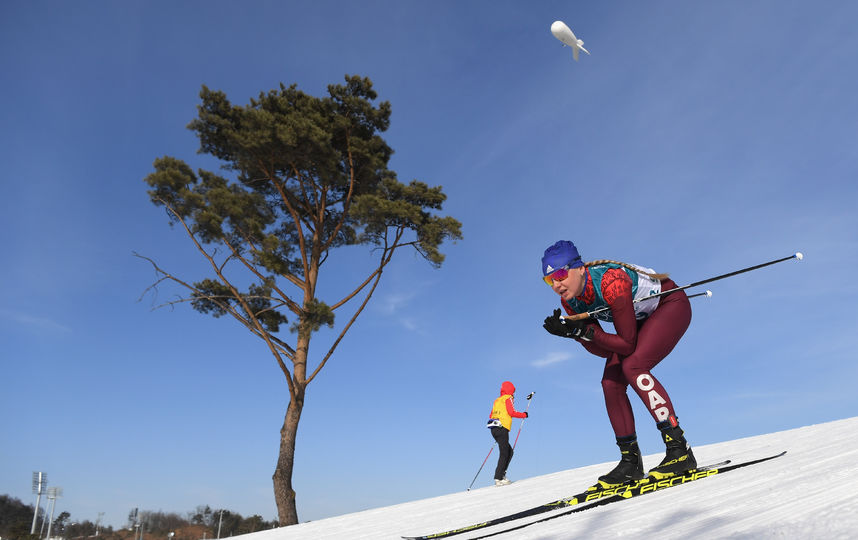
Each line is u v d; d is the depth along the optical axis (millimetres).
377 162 16547
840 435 3633
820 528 1164
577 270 2814
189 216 15312
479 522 3314
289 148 15305
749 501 1704
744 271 2629
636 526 1670
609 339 2789
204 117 16281
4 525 66250
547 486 5023
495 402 8297
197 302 16531
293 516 14547
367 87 16875
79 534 82375
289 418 15242
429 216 17031
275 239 15141
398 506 6016
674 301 2859
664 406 2723
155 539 88438
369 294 16438
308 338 16016
